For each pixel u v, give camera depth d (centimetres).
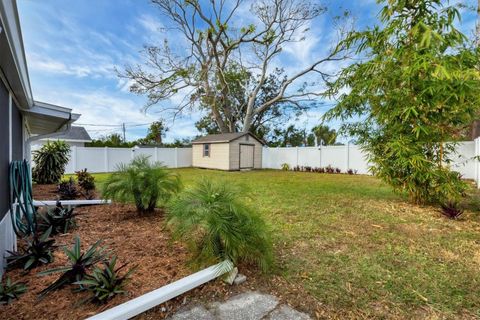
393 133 464
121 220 381
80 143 1533
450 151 556
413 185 464
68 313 162
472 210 443
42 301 174
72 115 387
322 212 438
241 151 1453
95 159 1266
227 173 1215
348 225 365
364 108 492
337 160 1236
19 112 354
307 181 871
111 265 193
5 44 168
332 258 257
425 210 446
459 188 432
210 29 1245
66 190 551
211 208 222
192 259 231
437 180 442
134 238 303
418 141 439
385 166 489
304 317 168
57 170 762
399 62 407
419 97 397
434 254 267
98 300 173
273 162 1545
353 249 280
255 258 227
